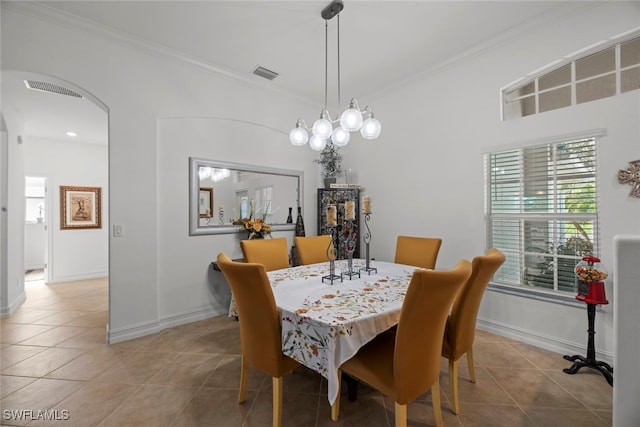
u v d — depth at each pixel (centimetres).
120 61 257
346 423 155
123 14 226
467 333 166
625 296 94
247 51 281
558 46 230
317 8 220
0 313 318
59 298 396
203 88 310
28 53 218
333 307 145
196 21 235
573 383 189
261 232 342
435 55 287
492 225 275
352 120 190
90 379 196
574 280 229
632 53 205
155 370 208
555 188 237
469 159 283
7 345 248
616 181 204
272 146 374
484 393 179
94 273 536
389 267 243
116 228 254
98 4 214
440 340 137
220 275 326
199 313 309
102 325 294
